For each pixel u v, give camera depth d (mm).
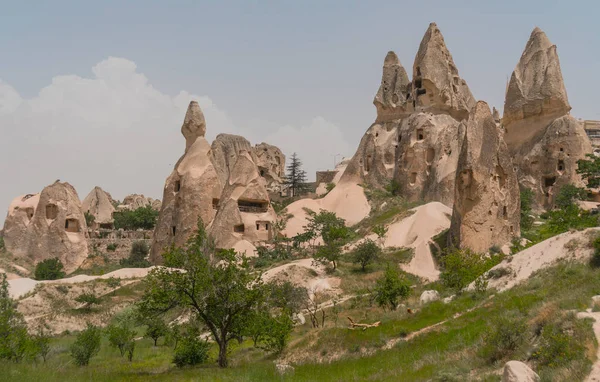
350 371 30203
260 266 72625
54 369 33594
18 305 66250
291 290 53438
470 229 61938
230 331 35281
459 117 97938
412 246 72500
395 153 97812
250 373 30906
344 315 48844
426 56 97750
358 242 77500
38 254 89625
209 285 33750
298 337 39000
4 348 36125
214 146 121438
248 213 86562
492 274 40656
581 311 25766
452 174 86188
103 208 123250
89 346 43125
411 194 91125
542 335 24859
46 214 91375
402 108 103000
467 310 35031
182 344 38312
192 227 86438
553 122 89312
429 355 29531
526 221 74312
